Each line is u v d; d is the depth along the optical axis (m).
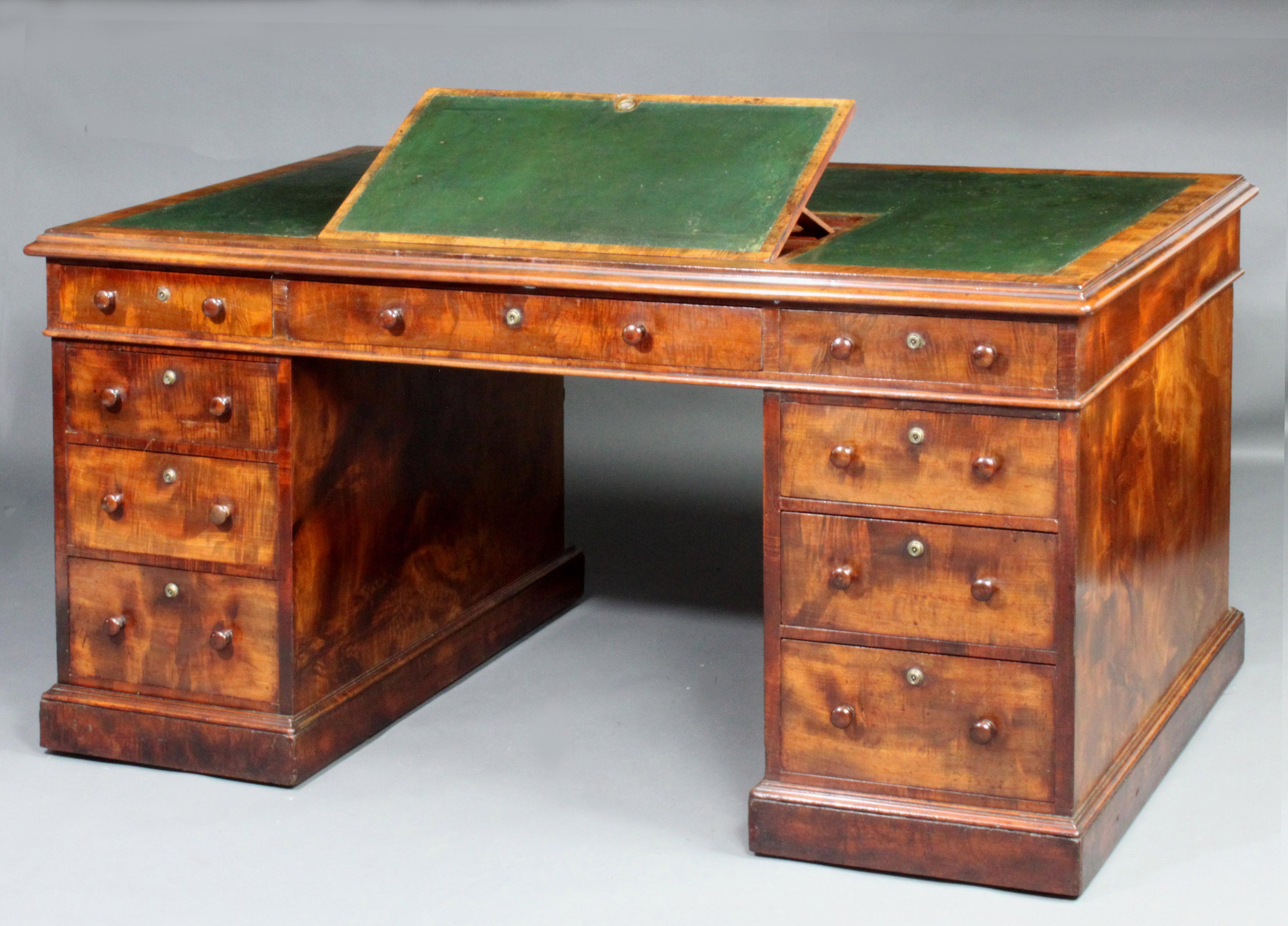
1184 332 4.46
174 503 4.42
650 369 4.09
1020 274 3.93
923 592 4.03
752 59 6.13
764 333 4.02
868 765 4.11
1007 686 4.02
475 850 4.22
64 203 6.20
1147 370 4.24
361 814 4.34
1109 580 4.12
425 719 4.72
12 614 5.21
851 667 4.09
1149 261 4.12
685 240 4.14
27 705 4.77
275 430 4.34
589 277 4.07
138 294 4.36
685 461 6.09
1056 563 3.95
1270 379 6.04
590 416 6.29
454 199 4.35
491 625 5.00
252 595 4.41
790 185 4.22
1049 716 4.00
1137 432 4.21
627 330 4.07
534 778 4.47
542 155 4.42
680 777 4.46
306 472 4.38
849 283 3.96
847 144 6.10
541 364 4.14
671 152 4.36
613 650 5.05
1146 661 4.37
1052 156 6.00
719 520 5.78
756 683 4.87
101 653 4.52
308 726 4.44
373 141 6.21
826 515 4.06
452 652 4.87
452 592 4.89
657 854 4.20
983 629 4.01
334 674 4.54
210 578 4.43
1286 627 5.08
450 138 4.51
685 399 6.36
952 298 3.90
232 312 4.30
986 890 4.07
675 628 5.16
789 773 4.16
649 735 4.64
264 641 4.42
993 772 4.05
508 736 4.64
